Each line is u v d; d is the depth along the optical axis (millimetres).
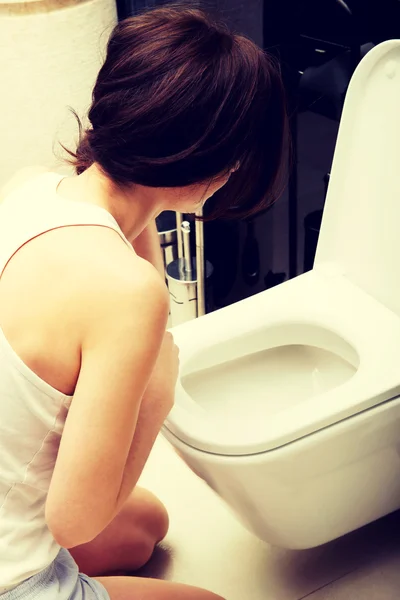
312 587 1362
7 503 859
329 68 1624
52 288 752
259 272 1944
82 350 754
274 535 1252
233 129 751
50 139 1745
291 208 1834
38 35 1603
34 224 789
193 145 744
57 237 771
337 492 1202
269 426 1093
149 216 861
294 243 1891
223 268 1942
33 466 846
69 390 792
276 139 815
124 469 855
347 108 1301
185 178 770
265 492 1137
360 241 1367
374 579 1369
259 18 1640
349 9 1540
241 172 817
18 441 817
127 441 774
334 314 1332
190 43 741
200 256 1748
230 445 1078
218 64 738
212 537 1463
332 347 1352
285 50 1678
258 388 1395
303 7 1609
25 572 877
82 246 757
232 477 1107
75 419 751
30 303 761
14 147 1753
